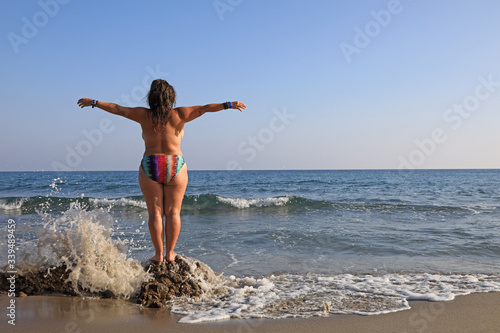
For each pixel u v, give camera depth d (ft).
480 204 51.24
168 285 12.85
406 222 32.58
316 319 10.55
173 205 13.60
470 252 20.93
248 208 44.88
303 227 29.45
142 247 21.59
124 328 9.84
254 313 11.10
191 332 9.57
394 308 11.51
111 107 12.80
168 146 13.10
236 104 13.10
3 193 76.89
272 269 17.26
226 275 16.21
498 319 10.59
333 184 122.11
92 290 12.89
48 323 10.12
